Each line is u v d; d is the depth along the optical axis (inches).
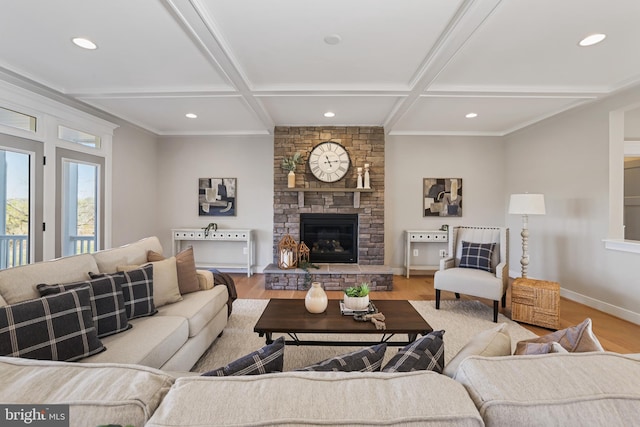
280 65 105.9
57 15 78.0
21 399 24.0
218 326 101.1
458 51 92.4
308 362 90.4
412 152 205.5
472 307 140.0
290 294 160.2
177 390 23.7
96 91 126.6
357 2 73.3
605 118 132.6
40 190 126.6
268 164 206.7
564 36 86.5
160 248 110.2
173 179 207.8
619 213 131.3
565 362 27.2
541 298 116.3
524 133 185.9
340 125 186.5
